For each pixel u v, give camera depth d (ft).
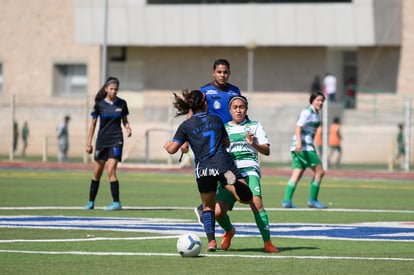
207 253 114.32
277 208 184.85
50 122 451.53
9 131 453.99
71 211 171.32
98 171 175.94
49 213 166.71
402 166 362.12
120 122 175.01
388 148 390.21
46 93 497.87
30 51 499.51
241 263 105.91
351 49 463.83
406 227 148.77
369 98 446.60
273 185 263.70
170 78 483.10
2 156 428.97
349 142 394.73
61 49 495.41
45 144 383.86
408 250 118.83
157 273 98.48
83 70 495.00
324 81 453.99
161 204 190.70
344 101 448.65
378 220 161.07
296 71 464.65
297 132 183.52
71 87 497.87
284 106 416.26
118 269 101.04
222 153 113.29
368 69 449.89
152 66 483.92
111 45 472.85
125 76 488.02
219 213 116.26
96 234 133.80
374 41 432.66
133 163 363.35
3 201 192.34
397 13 436.76
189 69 480.23
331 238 131.95
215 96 124.57
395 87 445.37
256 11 446.60
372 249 119.55
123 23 460.55
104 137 174.19
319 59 461.78
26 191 222.69
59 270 100.07
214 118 114.42
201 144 113.50
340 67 469.16
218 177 112.88
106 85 173.58
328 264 105.81
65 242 123.95
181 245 110.22
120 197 209.87
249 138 114.83
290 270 101.14
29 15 499.92
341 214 172.24
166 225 148.05
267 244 115.44
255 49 469.98
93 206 176.86
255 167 116.88
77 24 464.65
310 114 183.83
